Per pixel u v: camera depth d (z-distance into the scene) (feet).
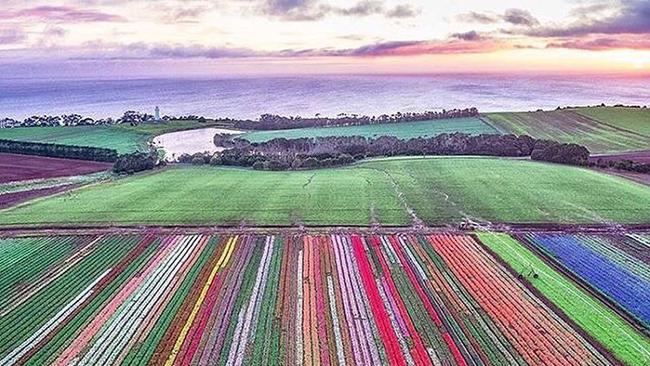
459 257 143.74
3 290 126.93
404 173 245.45
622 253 145.48
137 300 120.47
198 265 140.87
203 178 249.75
